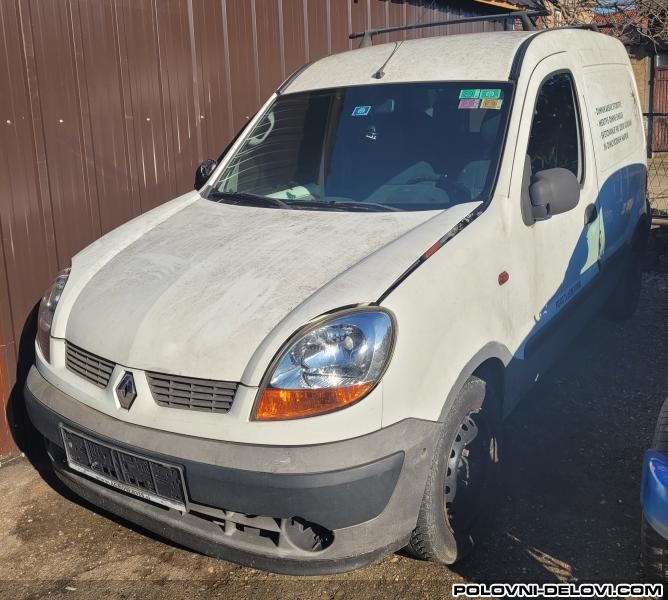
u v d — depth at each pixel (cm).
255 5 588
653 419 471
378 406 277
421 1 788
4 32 436
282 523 278
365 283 294
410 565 340
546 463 421
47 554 365
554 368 554
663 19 1140
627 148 550
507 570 334
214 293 312
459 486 331
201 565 352
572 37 486
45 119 460
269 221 371
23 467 450
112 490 319
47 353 347
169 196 539
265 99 604
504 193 363
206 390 286
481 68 413
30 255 460
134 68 507
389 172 393
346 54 482
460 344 313
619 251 536
